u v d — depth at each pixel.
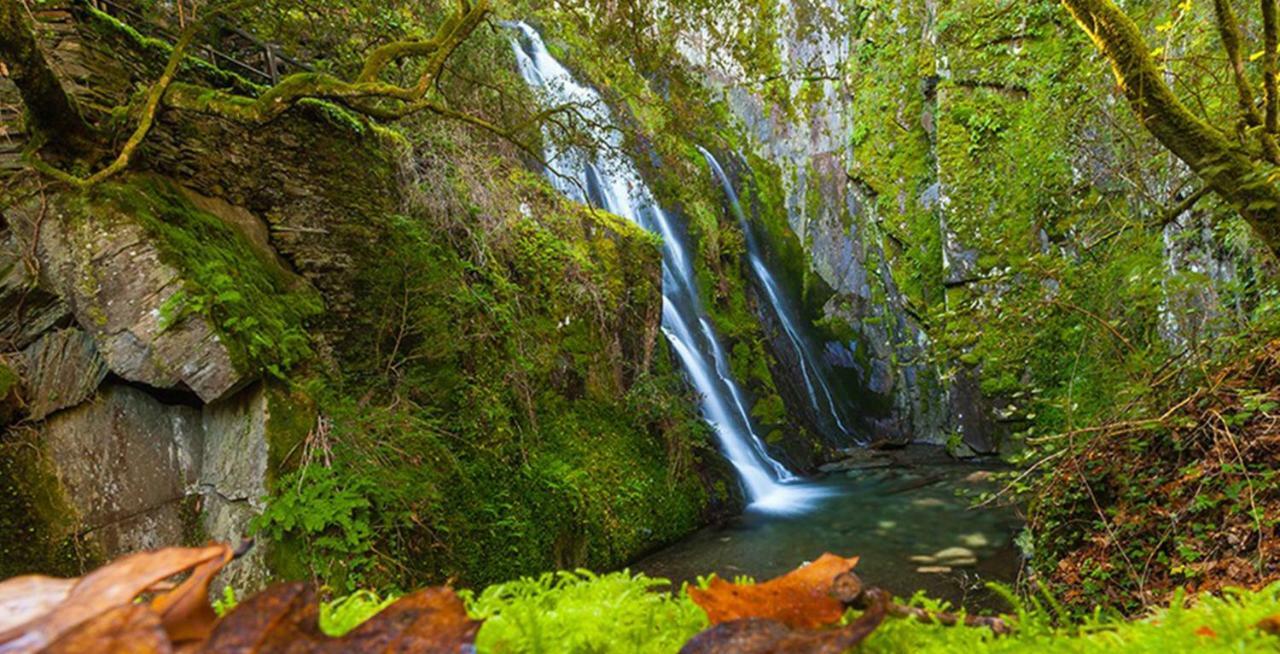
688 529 7.37
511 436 6.28
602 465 7.00
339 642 0.51
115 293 3.86
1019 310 5.02
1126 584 3.48
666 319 10.16
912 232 12.53
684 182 7.05
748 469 9.14
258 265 4.77
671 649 0.73
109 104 4.20
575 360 7.59
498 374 6.50
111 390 4.05
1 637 0.49
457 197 6.78
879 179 13.13
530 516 5.84
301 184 5.35
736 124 15.47
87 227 3.84
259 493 4.06
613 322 8.27
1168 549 3.45
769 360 11.66
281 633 0.51
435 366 5.87
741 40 6.70
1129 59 3.69
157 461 4.18
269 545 3.96
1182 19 4.40
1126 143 6.76
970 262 10.73
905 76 12.88
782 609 0.70
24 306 3.83
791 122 15.00
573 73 10.07
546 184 8.70
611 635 0.76
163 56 4.68
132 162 4.20
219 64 5.34
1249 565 2.97
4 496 3.67
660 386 8.23
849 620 0.74
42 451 3.82
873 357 13.58
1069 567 3.91
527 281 7.44
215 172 4.75
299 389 4.50
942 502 8.06
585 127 6.48
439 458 5.27
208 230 4.44
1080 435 4.49
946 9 11.14
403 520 4.51
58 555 3.77
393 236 5.98
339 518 4.07
